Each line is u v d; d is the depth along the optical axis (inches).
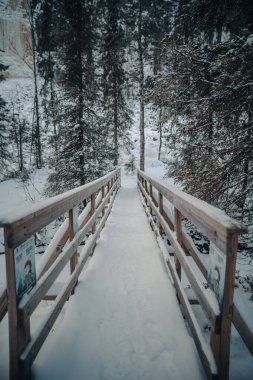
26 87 1931.6
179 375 75.5
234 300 69.1
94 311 107.6
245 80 190.5
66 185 454.3
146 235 213.9
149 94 271.0
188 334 94.0
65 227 120.0
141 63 649.0
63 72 481.4
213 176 208.7
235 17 226.4
